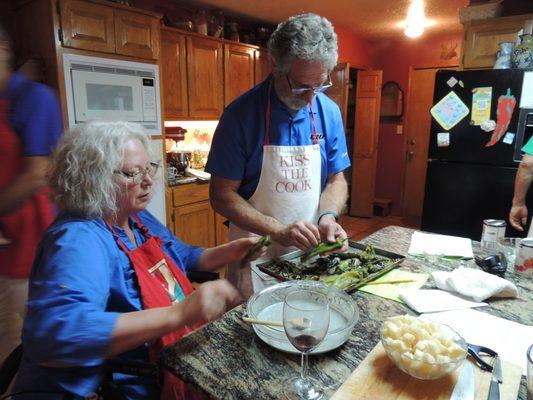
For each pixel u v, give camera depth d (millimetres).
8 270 1563
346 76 4598
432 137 2807
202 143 4027
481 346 792
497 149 2586
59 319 763
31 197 1478
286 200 1510
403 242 1540
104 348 771
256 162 1469
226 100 3695
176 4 3438
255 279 1333
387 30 4641
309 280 1116
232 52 3676
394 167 5637
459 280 1078
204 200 3467
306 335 699
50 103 1498
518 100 2463
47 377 876
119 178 996
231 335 879
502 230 1430
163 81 3129
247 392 697
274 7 3602
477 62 3008
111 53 2557
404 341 741
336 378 738
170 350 822
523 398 677
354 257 1331
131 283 1025
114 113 2629
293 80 1300
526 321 939
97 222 973
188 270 1333
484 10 2902
